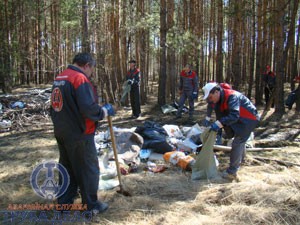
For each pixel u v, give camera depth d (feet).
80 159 10.97
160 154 17.84
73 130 10.54
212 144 14.71
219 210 11.74
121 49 42.68
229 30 58.13
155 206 12.23
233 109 13.57
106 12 39.91
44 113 30.35
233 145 14.42
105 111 11.07
